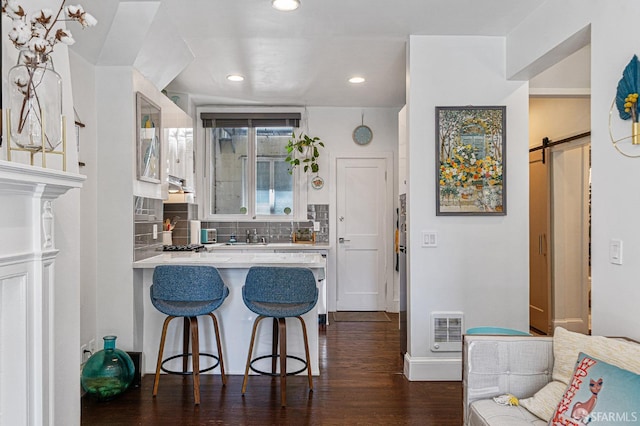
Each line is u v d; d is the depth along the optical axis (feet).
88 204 10.75
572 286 15.85
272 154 19.53
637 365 5.43
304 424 8.95
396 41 11.90
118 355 10.17
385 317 18.48
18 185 5.00
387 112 19.39
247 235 19.11
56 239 6.76
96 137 11.10
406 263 12.24
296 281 9.78
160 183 13.00
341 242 19.48
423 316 11.48
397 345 14.53
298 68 14.21
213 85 16.08
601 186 7.42
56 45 6.82
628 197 6.79
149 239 12.43
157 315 11.75
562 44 9.00
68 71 7.16
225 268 11.43
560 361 6.39
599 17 7.59
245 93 17.13
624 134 6.88
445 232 11.51
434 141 11.51
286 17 10.46
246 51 12.66
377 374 11.84
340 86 16.24
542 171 16.24
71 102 7.18
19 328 5.30
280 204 19.54
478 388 6.65
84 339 10.51
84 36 9.77
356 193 19.54
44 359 5.67
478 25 10.85
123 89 11.12
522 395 6.64
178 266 9.81
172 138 14.28
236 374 11.65
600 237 7.42
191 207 17.80
